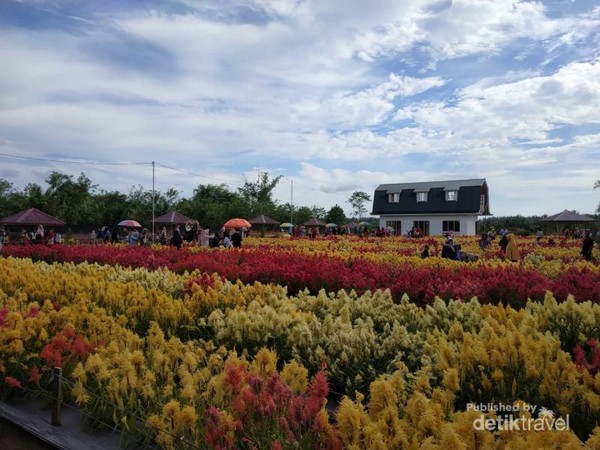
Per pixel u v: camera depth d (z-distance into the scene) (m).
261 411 3.16
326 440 2.88
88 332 5.32
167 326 6.05
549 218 48.25
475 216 52.06
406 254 17.91
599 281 8.34
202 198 58.59
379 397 3.04
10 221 31.73
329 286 8.88
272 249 18.47
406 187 55.94
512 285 7.46
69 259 14.07
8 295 7.58
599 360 3.75
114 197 52.81
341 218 73.25
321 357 4.85
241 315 5.49
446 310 6.07
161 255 13.67
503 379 3.72
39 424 4.16
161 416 3.49
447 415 3.28
